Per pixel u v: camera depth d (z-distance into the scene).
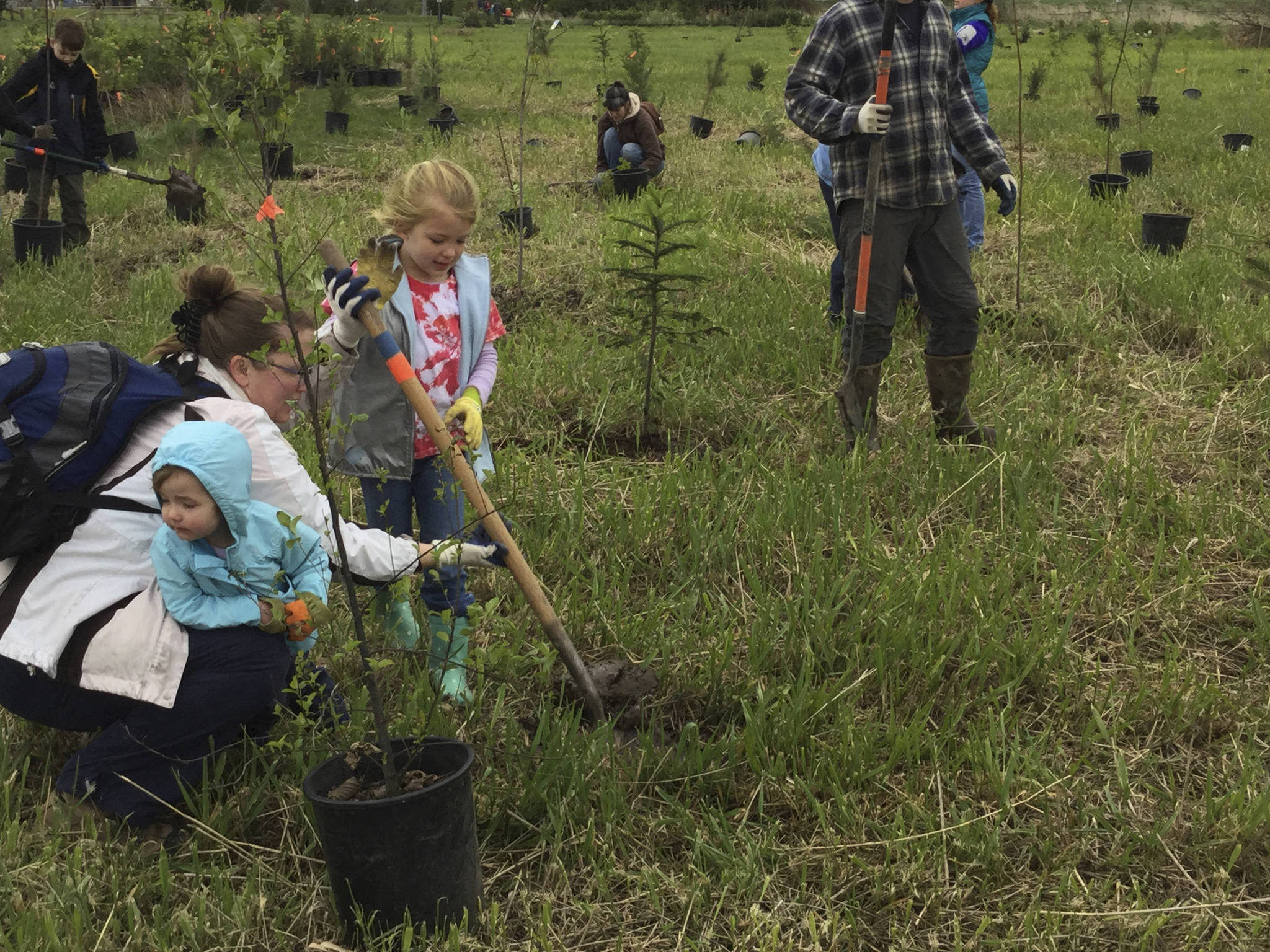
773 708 3.15
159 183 8.64
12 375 2.69
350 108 14.91
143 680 2.67
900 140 4.50
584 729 3.11
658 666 3.48
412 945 2.45
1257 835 2.74
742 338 5.98
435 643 3.29
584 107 15.64
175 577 2.68
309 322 2.97
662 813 2.88
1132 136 12.58
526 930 2.56
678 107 15.68
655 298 5.03
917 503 4.36
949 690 3.32
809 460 4.67
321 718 2.88
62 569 2.71
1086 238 8.00
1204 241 7.96
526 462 4.63
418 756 2.60
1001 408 5.25
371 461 3.15
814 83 4.53
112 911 2.49
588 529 4.26
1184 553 3.91
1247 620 3.68
